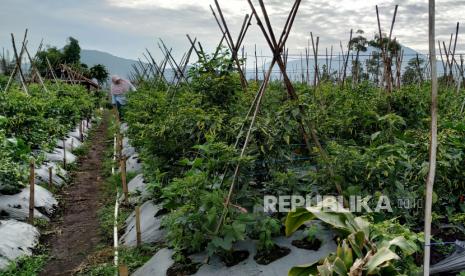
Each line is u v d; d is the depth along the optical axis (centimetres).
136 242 626
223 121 658
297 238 486
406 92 779
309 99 700
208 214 468
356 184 495
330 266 287
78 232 729
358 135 720
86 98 2245
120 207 829
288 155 549
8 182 758
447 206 488
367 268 277
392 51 1064
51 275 576
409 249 314
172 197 541
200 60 727
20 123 1028
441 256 429
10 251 588
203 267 473
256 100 554
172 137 725
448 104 864
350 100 770
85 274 566
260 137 528
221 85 705
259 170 548
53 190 917
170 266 494
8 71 2762
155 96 1191
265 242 462
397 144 499
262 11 497
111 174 1112
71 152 1372
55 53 4084
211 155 554
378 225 362
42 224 730
